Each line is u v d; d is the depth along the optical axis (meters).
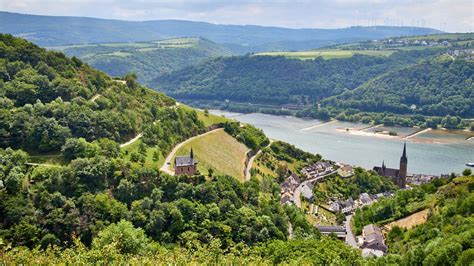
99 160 196.50
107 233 154.00
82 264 122.44
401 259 166.88
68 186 183.75
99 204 178.38
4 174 180.12
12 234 159.50
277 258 166.38
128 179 197.25
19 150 195.38
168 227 181.75
